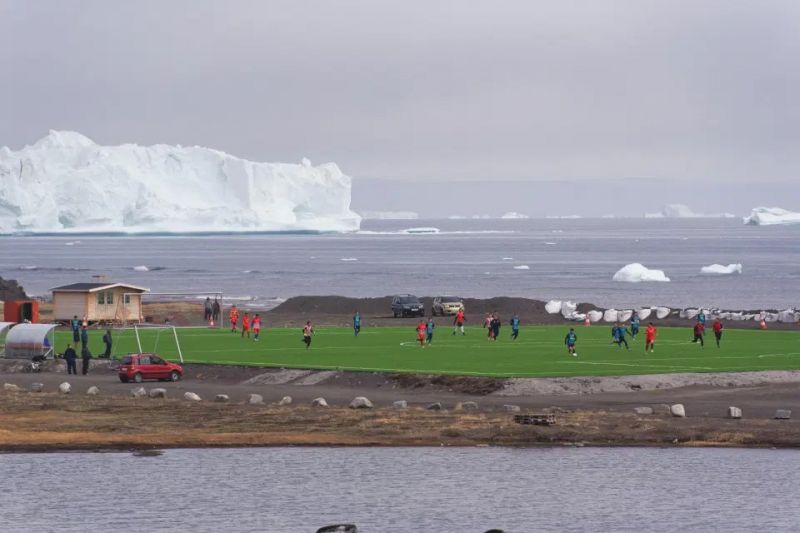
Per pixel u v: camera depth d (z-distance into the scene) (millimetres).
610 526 143875
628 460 174000
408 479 163875
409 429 190500
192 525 144000
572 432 187500
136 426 192375
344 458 175250
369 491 158250
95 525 143625
